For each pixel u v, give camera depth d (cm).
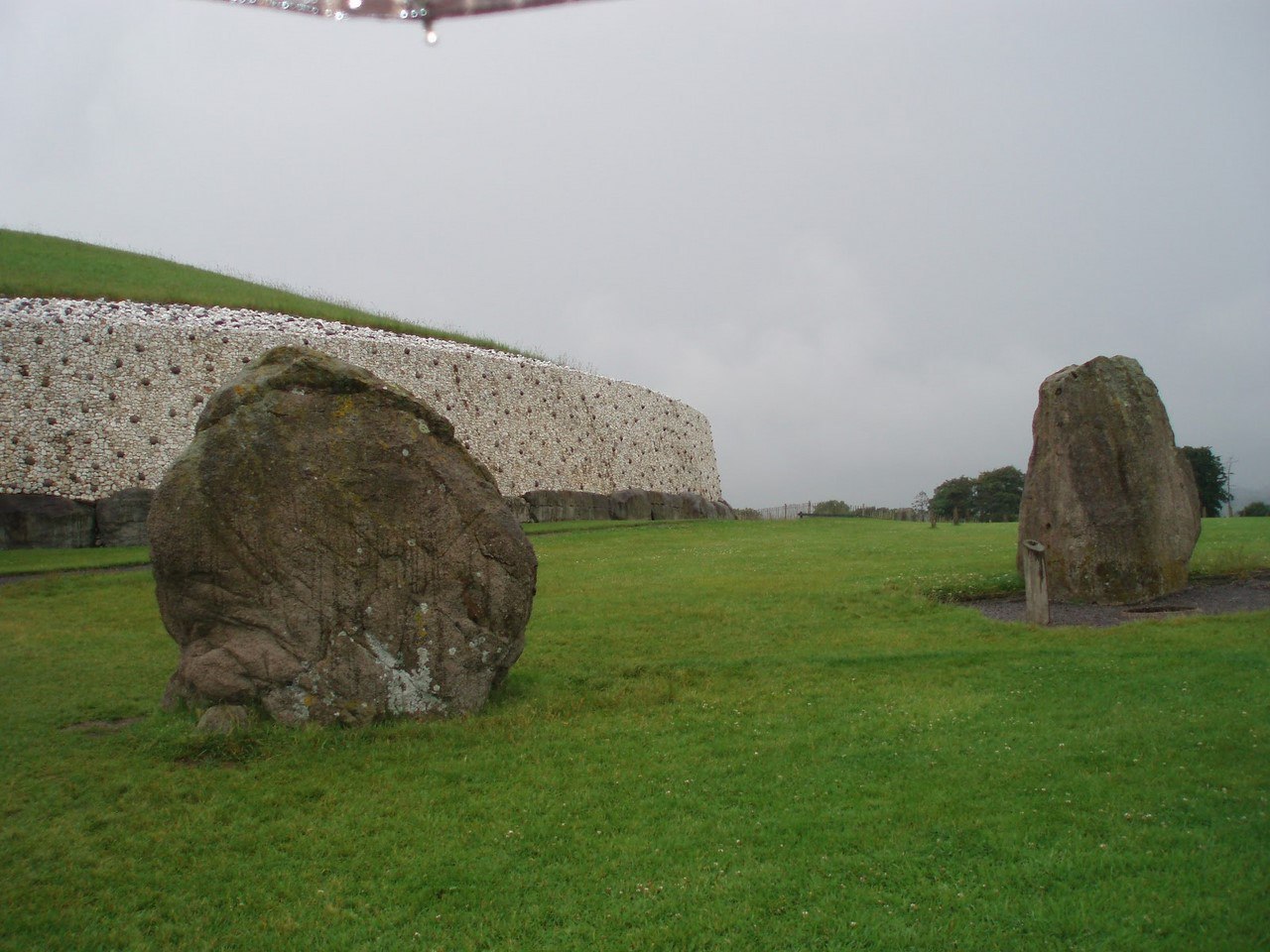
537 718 1320
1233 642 1628
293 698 1238
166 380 3875
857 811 982
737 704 1391
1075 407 2214
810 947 753
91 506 3541
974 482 9669
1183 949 714
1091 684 1408
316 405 1298
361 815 1005
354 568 1269
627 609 2166
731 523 4697
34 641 1883
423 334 5462
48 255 5300
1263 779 995
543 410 5084
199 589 1254
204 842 946
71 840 945
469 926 801
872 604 2156
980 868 852
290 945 777
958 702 1355
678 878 868
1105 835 901
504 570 1345
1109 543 2144
